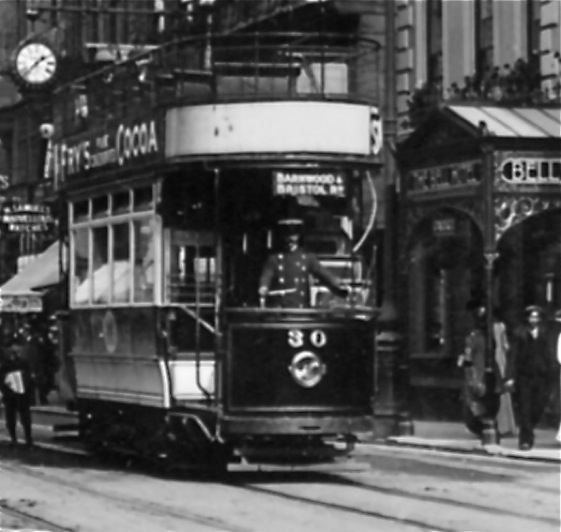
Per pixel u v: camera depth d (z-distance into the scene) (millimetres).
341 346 19719
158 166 20719
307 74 21094
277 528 15594
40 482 20578
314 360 19594
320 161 19922
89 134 23609
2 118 56344
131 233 21734
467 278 31969
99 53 44594
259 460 19891
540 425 28609
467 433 29000
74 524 16109
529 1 31812
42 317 37219
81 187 23828
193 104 20203
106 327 22656
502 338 26688
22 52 48688
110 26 50250
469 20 33812
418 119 32844
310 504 17797
